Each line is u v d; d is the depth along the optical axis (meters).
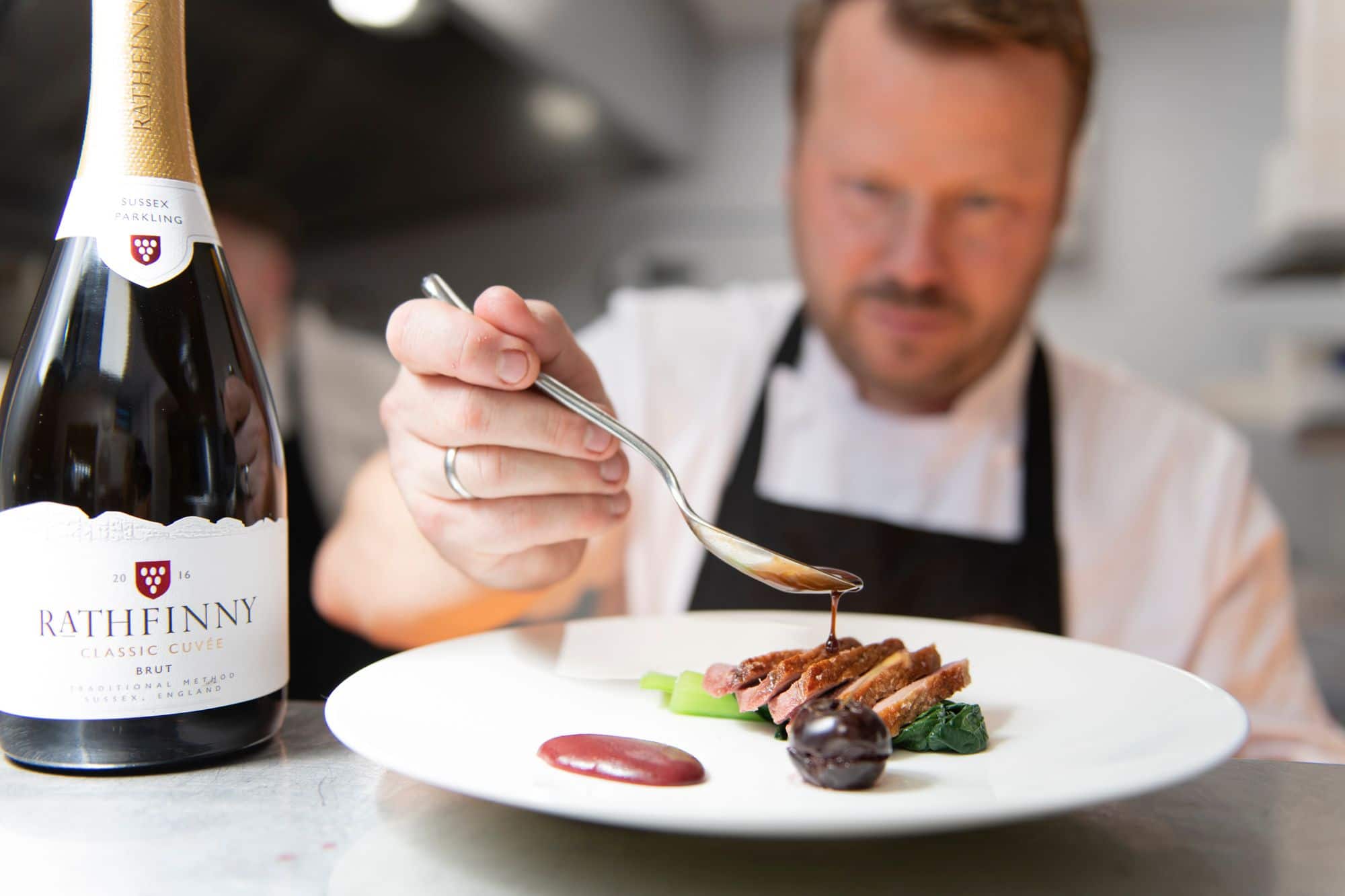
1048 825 0.45
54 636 0.46
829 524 1.70
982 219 1.64
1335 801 0.48
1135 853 0.41
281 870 0.38
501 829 0.43
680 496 0.61
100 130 0.51
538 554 0.73
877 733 0.44
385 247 2.91
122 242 0.50
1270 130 2.76
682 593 1.68
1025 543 1.66
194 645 0.48
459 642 0.63
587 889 0.38
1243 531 1.65
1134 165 2.84
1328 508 2.82
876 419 1.70
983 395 1.68
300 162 2.59
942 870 0.40
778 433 1.73
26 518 0.46
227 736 0.49
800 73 1.79
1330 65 2.20
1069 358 1.71
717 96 2.97
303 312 2.71
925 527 1.69
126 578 0.46
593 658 0.64
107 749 0.46
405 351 0.61
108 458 0.49
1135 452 1.67
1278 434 2.83
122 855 0.39
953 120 1.60
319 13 2.04
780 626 0.70
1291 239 2.34
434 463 0.65
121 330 0.50
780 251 2.97
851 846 0.42
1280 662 1.64
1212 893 0.37
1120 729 0.49
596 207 3.01
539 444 0.62
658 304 1.84
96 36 0.51
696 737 0.53
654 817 0.33
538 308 0.64
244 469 0.52
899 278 1.65
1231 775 0.52
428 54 2.28
